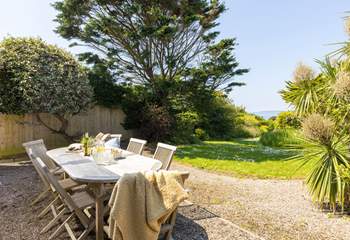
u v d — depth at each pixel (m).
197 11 11.80
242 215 3.73
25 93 7.54
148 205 2.02
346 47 4.25
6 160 7.92
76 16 10.92
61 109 8.34
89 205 2.88
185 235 3.04
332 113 4.21
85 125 10.75
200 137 13.78
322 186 3.92
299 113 4.62
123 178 2.04
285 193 4.84
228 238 2.97
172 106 12.09
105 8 10.82
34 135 9.11
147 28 10.34
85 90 8.99
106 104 11.36
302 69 4.64
